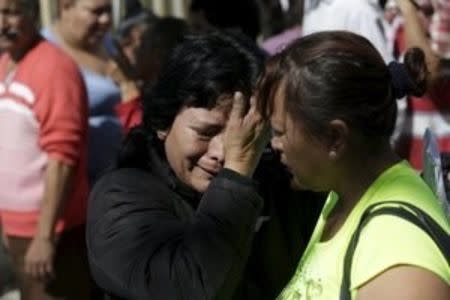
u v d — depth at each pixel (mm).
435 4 6359
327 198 3605
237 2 7770
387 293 2838
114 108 6594
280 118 3066
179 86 3643
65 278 6207
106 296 3646
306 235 3836
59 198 6070
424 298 2812
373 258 2877
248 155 3537
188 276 3477
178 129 3678
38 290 6211
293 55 3041
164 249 3545
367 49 3012
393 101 3045
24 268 6281
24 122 6090
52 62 6062
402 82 3164
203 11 7809
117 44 6719
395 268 2846
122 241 3592
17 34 6023
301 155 3055
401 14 6496
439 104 6125
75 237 6191
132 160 3783
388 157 3057
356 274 2904
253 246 3793
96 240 3652
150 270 3523
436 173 3559
